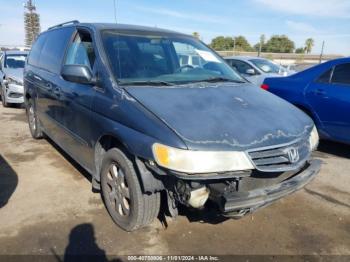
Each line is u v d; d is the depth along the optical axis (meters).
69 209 3.56
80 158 3.92
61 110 4.21
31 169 4.65
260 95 3.59
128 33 3.89
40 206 3.61
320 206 3.80
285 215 3.58
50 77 4.61
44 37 5.58
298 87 5.77
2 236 3.06
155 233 3.17
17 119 7.95
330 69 5.45
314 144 3.27
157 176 2.76
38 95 5.23
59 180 4.29
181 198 2.65
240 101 3.23
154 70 3.59
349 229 3.36
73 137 3.94
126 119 2.88
